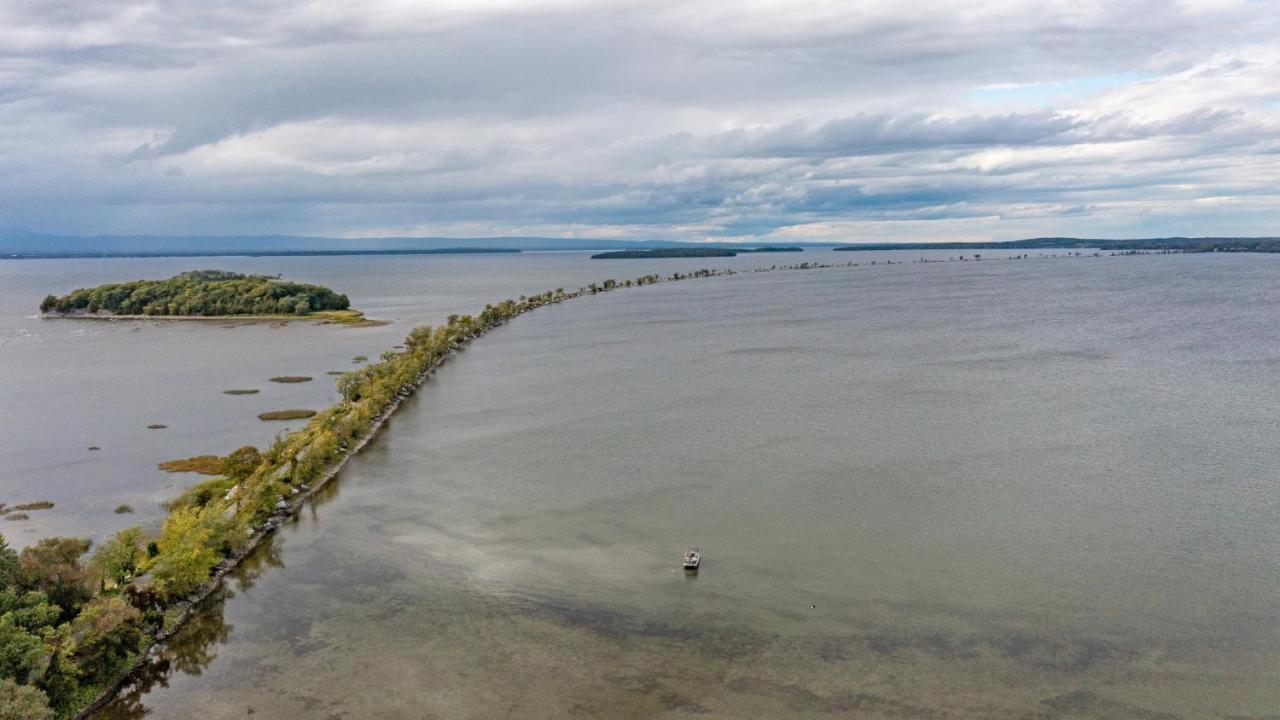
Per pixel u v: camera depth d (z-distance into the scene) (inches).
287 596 3225.9
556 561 3435.0
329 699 2559.1
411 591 3225.9
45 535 3983.8
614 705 2476.6
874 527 3686.0
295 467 4436.5
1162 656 2667.3
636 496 4143.7
